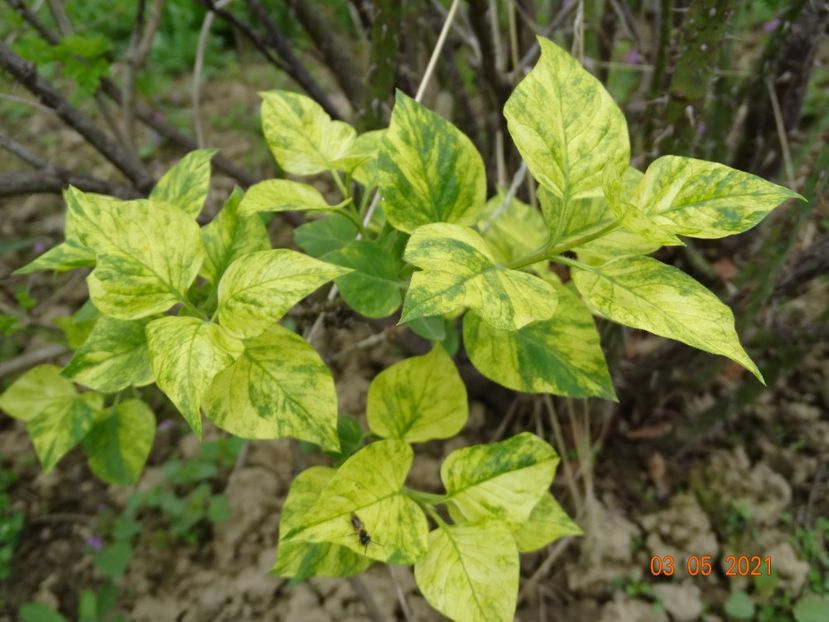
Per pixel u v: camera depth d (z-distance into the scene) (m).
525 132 0.19
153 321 0.19
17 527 0.52
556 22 0.45
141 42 0.42
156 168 0.79
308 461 0.54
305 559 0.23
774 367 0.43
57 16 0.40
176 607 0.48
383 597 0.47
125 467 0.33
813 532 0.48
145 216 0.20
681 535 0.48
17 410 0.32
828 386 0.55
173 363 0.18
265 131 0.25
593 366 0.22
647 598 0.46
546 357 0.22
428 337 0.23
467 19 0.48
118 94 0.45
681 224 0.17
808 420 0.53
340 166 0.24
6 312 0.52
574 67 0.20
